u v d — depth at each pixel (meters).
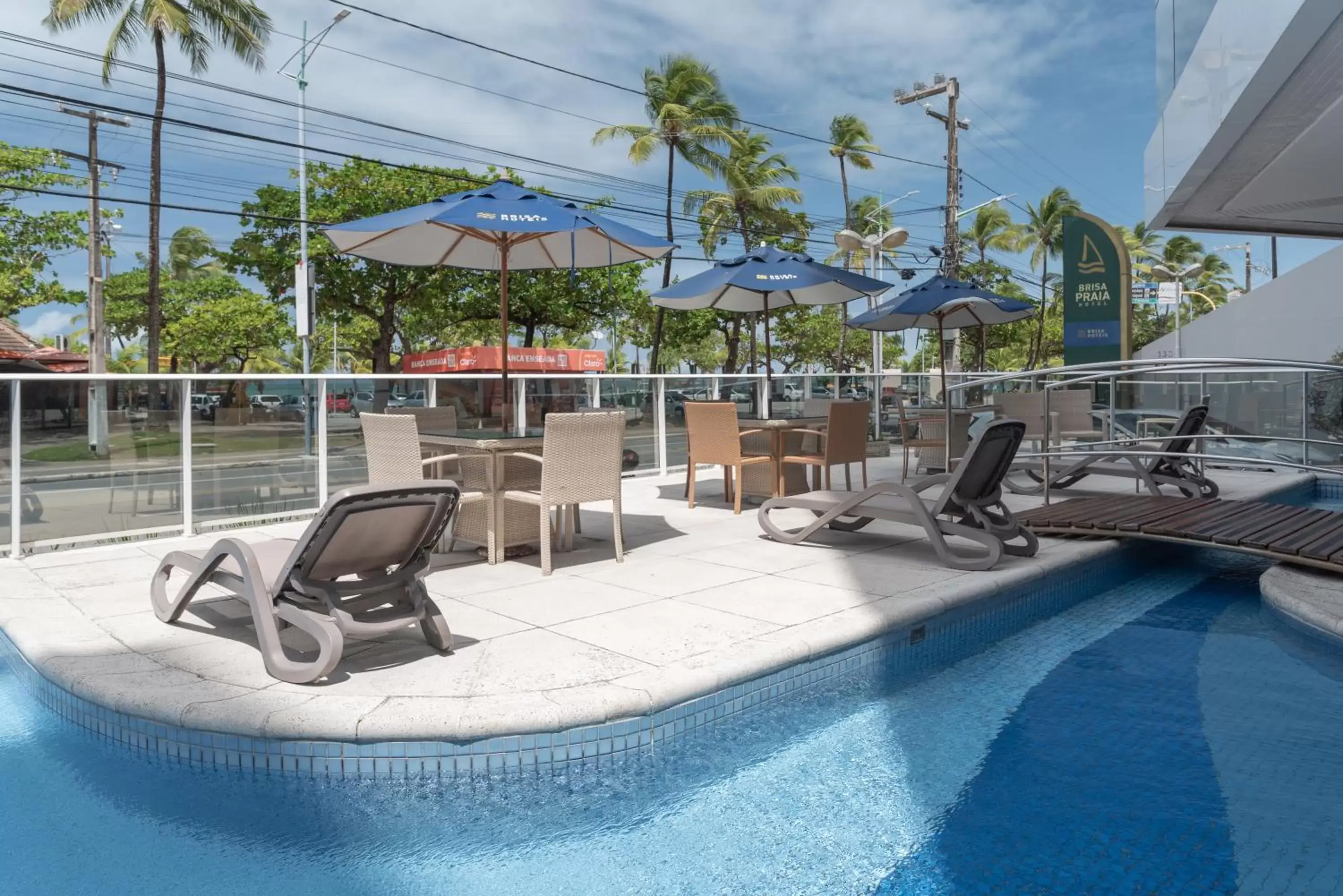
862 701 3.72
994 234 49.12
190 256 51.16
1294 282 20.03
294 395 7.57
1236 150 7.20
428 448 6.29
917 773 2.99
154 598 4.29
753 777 2.99
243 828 2.67
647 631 3.98
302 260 27.06
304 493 7.66
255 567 3.51
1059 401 10.80
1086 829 2.58
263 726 2.96
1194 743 3.20
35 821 2.71
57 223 29.92
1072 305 19.44
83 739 3.36
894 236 18.64
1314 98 5.88
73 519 6.41
